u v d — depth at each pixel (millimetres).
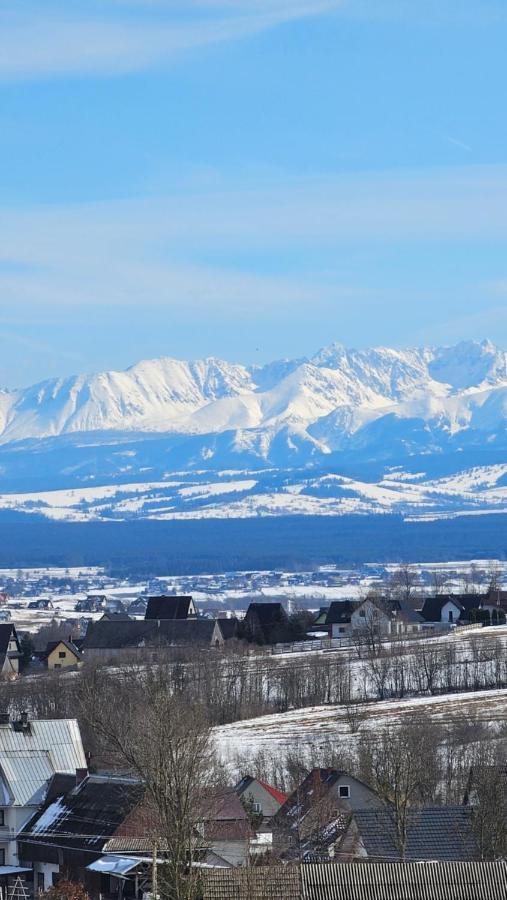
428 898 183750
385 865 187500
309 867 187000
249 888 185875
